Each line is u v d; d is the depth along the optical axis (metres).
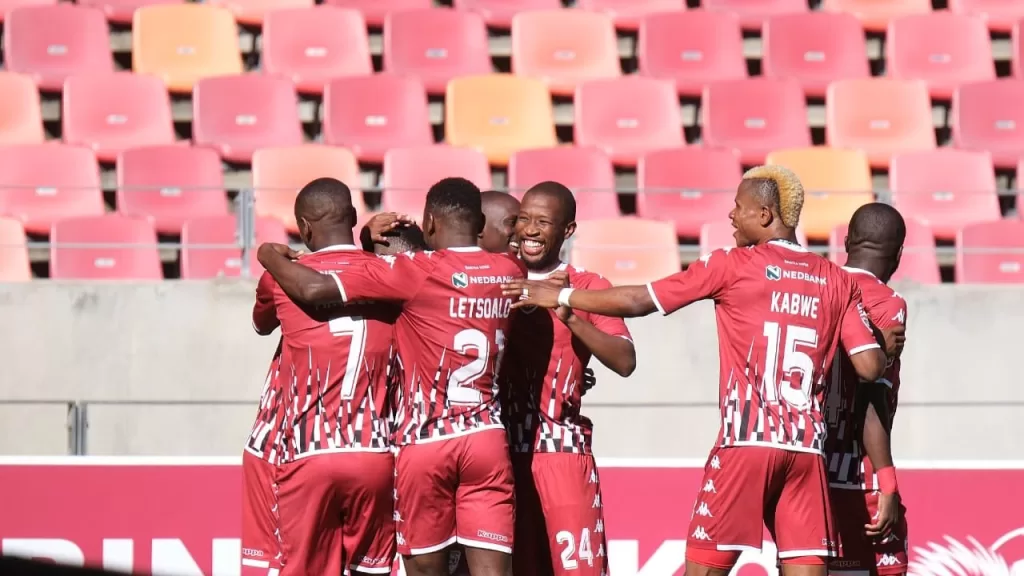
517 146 41.81
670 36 45.53
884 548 18.83
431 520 17.23
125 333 28.72
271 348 28.97
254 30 46.16
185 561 21.81
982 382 30.02
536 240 18.02
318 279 16.84
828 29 46.09
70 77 40.88
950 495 22.42
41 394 28.47
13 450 28.12
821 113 44.53
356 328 17.30
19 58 43.09
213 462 22.03
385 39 44.47
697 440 29.56
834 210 38.41
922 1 49.19
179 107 42.72
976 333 30.08
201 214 37.06
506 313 17.41
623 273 34.19
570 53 45.09
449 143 41.72
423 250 18.83
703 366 29.62
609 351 17.47
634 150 41.81
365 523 17.56
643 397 29.53
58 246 28.70
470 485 17.12
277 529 17.98
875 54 48.19
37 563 21.59
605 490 22.31
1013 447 29.86
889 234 19.20
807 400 17.27
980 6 49.09
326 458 17.17
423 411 17.16
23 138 40.56
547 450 17.92
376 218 19.23
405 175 37.38
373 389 17.45
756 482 17.11
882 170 42.22
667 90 42.53
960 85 43.56
